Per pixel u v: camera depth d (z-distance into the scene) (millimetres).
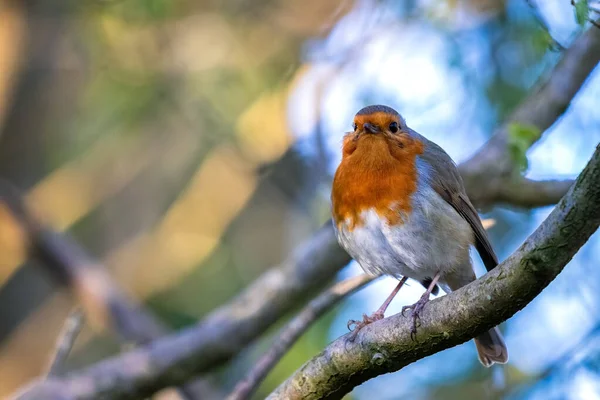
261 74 13648
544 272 5539
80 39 13875
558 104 9750
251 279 14547
